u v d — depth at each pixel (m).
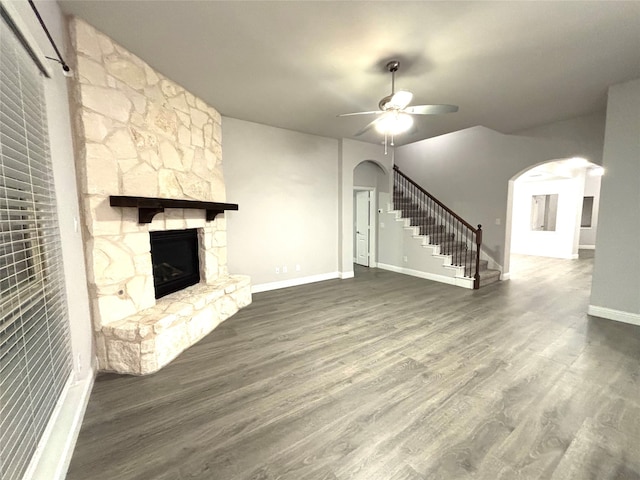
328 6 2.04
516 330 3.32
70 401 1.85
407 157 7.68
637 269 3.39
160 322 2.51
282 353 2.80
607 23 2.22
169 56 2.69
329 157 5.76
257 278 4.96
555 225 8.83
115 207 2.47
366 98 3.69
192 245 3.72
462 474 1.50
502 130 5.23
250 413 1.96
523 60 2.77
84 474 1.50
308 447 1.68
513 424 1.85
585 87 3.38
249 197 4.74
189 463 1.57
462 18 2.17
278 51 2.62
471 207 6.34
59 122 1.97
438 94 3.55
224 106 3.93
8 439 1.14
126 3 2.02
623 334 3.18
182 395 2.16
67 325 1.91
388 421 1.88
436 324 3.52
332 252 6.00
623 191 3.41
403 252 6.51
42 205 1.68
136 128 2.69
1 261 1.36
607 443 1.68
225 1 1.99
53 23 1.94
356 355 2.76
